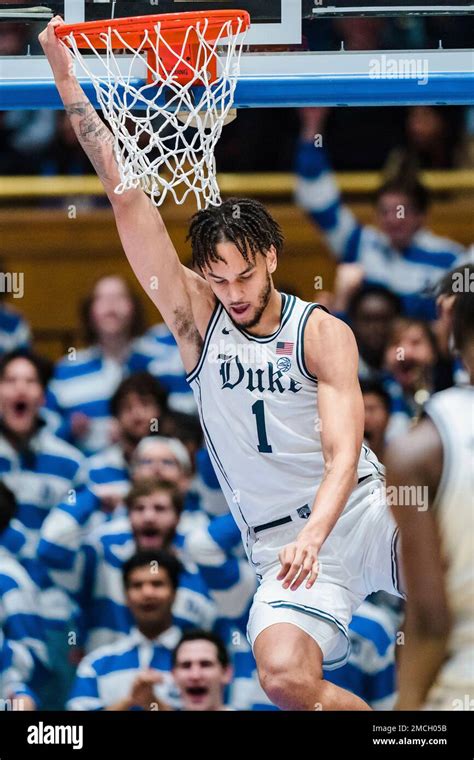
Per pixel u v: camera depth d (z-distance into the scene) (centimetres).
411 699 225
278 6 353
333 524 272
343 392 292
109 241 609
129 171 308
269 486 308
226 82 346
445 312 367
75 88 314
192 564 484
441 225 600
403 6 352
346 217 602
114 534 501
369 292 566
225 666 445
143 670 458
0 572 491
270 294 303
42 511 540
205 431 314
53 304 609
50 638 488
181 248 594
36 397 552
